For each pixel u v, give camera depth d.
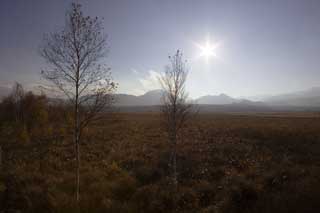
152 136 22.31
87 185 8.16
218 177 9.52
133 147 16.73
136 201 6.95
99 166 11.08
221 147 15.75
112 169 10.34
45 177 8.55
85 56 5.97
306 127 27.25
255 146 16.38
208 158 12.72
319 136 19.69
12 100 24.38
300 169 8.52
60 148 15.84
